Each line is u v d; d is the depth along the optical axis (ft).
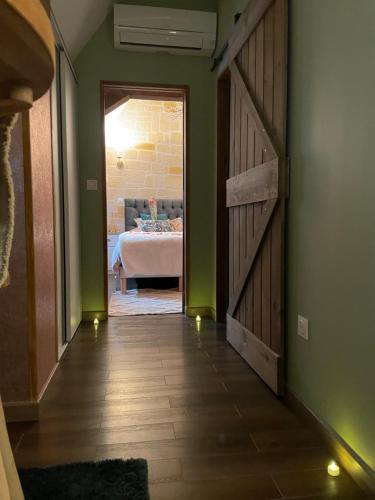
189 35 11.21
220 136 11.46
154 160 21.84
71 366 8.13
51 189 7.55
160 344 9.64
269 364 7.02
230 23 10.19
